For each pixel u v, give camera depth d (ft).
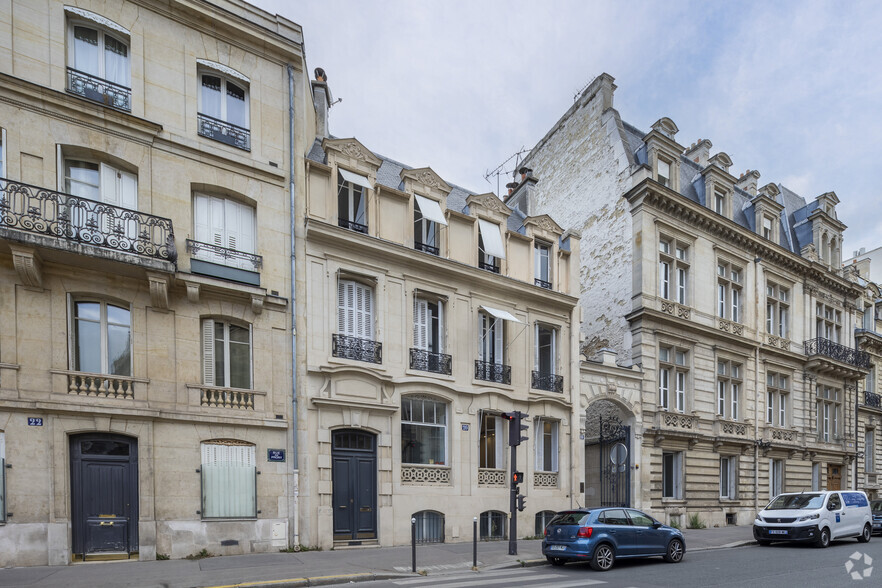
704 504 71.77
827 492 56.08
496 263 59.77
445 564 38.81
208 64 44.60
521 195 74.69
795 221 101.65
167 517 38.32
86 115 38.42
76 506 36.19
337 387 45.98
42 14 38.01
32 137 36.63
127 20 41.27
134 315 39.06
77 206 36.04
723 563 41.83
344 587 31.73
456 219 56.39
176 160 41.93
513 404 57.26
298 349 44.96
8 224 33.81
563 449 60.18
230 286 41.91
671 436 68.54
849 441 98.63
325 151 49.47
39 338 35.70
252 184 45.24
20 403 34.40
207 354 41.98
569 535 39.19
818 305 98.37
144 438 38.01
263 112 46.80
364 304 50.01
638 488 64.80
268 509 42.06
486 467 55.06
